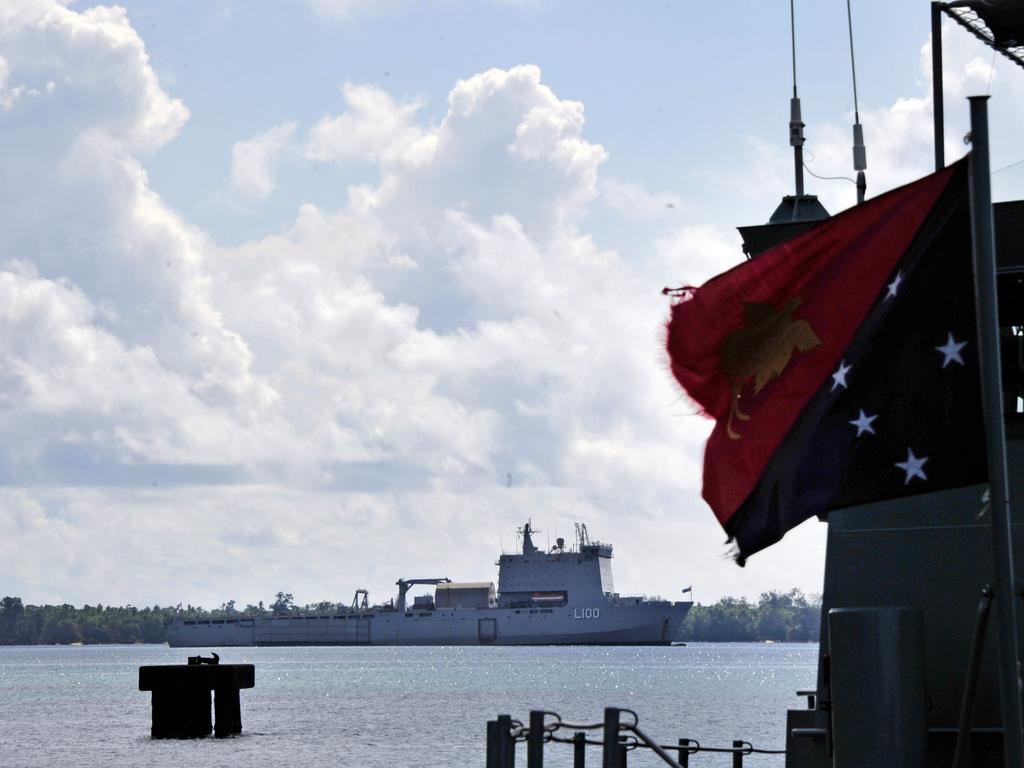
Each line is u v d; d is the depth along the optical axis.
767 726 77.00
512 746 13.95
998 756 14.84
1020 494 15.12
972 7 15.80
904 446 11.68
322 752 59.56
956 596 15.29
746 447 12.49
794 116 17.75
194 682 64.31
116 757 57.69
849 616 12.52
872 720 12.34
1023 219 15.45
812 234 12.59
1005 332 15.59
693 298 12.95
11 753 60.56
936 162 16.34
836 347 12.38
